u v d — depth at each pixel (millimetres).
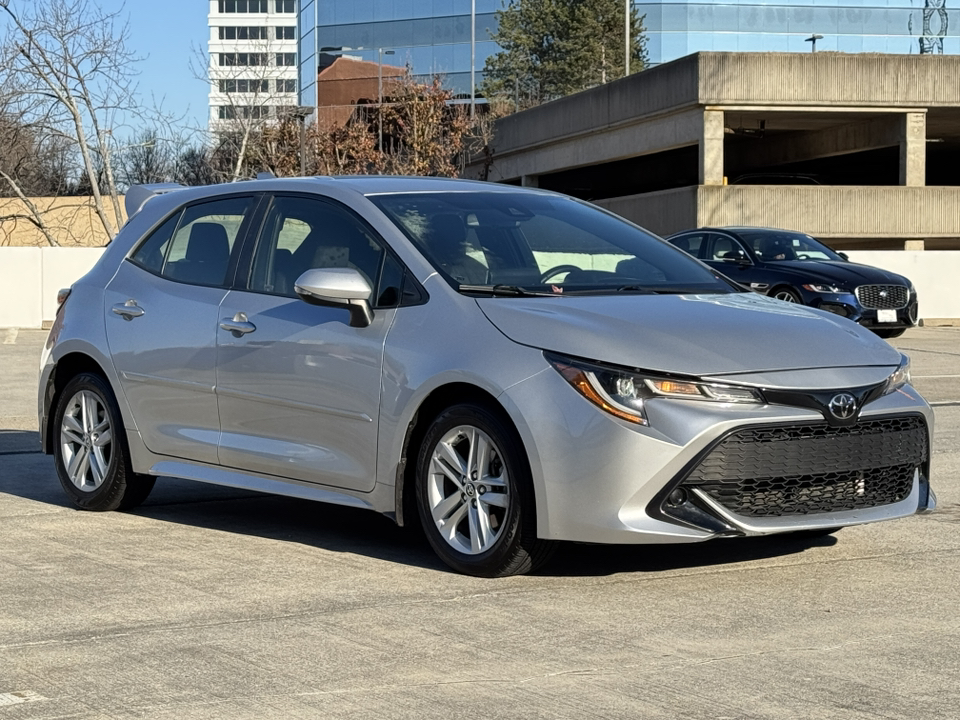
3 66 29000
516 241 6152
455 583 5402
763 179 32469
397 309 5793
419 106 48156
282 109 44938
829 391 5215
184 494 7656
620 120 35562
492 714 3811
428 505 5609
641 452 5039
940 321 23781
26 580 5488
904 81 31625
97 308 7133
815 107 31422
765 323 5570
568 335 5270
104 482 7008
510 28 65312
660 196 32844
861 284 19094
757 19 63781
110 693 4035
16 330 20141
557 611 4961
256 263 6504
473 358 5395
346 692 4023
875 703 3895
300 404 6055
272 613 4953
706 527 5094
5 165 32594
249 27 143500
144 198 7527
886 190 31031
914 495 5648
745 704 3885
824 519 5293
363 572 5621
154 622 4836
